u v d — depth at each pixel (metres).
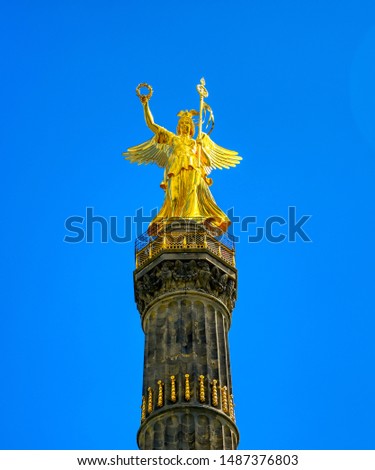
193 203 79.38
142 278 75.38
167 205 80.31
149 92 86.44
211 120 86.88
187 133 85.00
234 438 67.06
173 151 83.25
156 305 73.81
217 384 68.88
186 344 71.12
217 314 73.81
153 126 85.19
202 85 87.50
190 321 72.31
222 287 75.19
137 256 77.25
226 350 72.06
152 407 67.62
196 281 74.44
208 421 66.69
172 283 74.38
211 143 86.06
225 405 67.88
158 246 76.50
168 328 72.19
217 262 75.75
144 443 66.69
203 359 70.12
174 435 66.06
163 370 69.69
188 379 68.75
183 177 81.31
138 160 85.19
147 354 71.44
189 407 66.81
